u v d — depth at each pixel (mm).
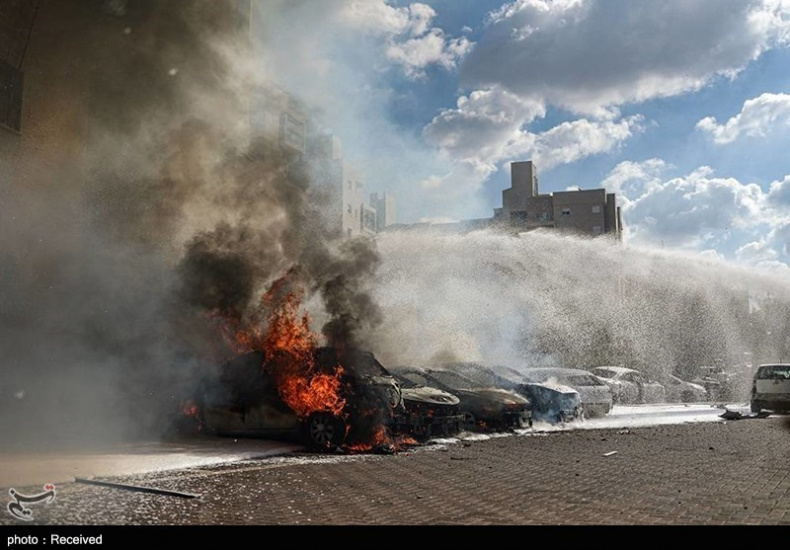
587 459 10766
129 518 6078
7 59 13938
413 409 13633
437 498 7242
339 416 12055
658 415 22094
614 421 19547
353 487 7930
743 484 8172
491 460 10664
